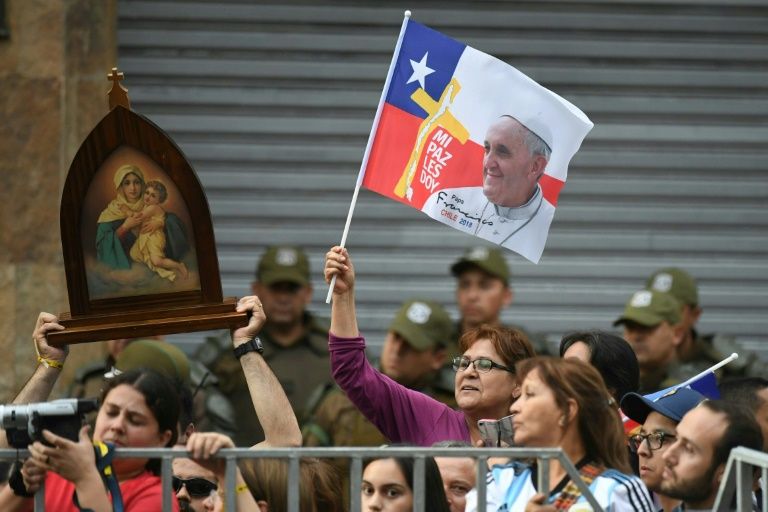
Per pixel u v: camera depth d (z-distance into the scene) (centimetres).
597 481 1344
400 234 2945
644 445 1510
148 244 1521
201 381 2386
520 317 2945
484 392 1634
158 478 1414
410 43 1733
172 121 2925
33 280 2634
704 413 1413
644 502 1337
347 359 1705
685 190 2986
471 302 2566
